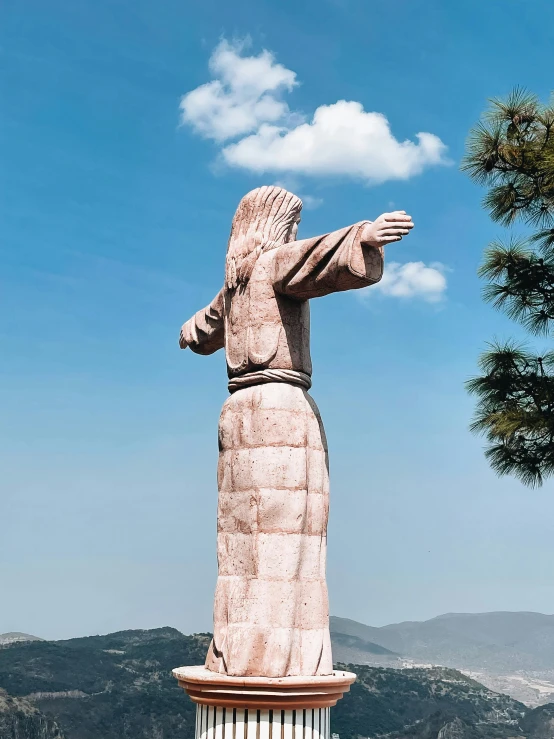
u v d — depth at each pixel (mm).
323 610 10992
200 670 10969
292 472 10984
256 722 10344
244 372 11664
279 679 10203
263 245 11867
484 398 16484
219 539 11352
